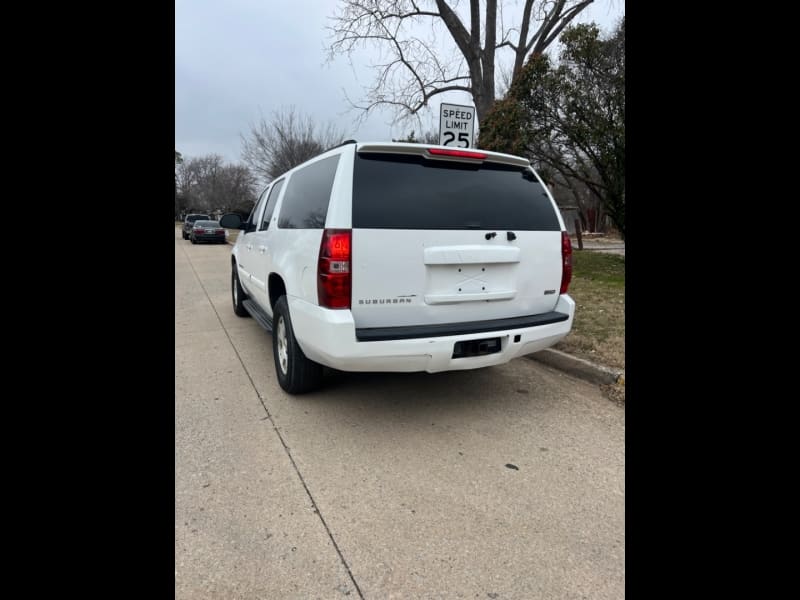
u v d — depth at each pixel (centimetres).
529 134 1079
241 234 654
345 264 290
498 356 332
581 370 436
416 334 300
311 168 371
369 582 197
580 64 1022
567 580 199
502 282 341
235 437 319
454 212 323
